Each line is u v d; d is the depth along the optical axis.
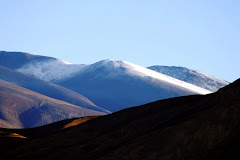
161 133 63.22
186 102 77.88
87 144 74.25
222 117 56.59
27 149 77.12
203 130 57.22
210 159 50.06
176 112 74.88
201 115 61.00
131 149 62.84
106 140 74.12
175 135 61.00
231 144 49.06
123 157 61.94
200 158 54.03
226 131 54.12
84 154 70.56
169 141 60.78
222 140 53.03
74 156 70.19
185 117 65.94
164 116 75.44
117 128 79.06
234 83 62.16
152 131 66.38
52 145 77.19
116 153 63.69
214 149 52.47
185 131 60.41
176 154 57.88
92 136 79.56
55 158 70.50
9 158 73.81
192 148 56.72
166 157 58.25
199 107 71.50
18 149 77.69
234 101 57.19
